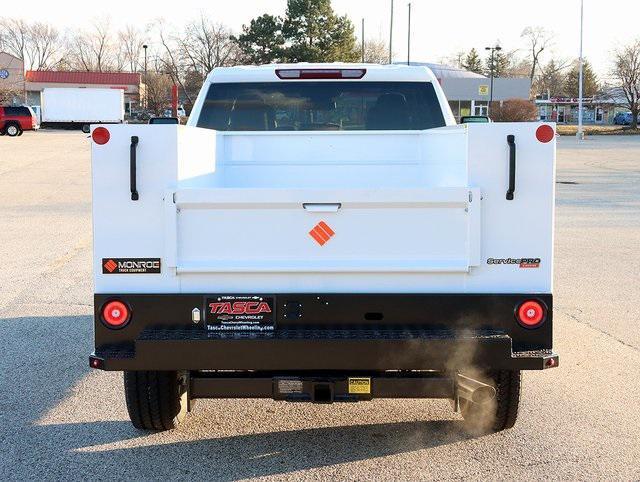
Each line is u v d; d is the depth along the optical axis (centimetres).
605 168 3219
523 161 413
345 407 565
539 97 11694
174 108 1789
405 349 399
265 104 689
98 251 416
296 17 7444
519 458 468
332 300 416
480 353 400
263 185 591
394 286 417
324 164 591
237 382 423
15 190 2214
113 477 443
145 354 401
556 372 651
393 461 464
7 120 5409
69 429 520
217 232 414
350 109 696
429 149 573
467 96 7662
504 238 416
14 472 450
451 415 547
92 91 6588
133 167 411
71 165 3078
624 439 501
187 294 414
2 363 674
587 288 977
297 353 401
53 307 881
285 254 416
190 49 9494
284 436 507
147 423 499
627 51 8075
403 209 412
